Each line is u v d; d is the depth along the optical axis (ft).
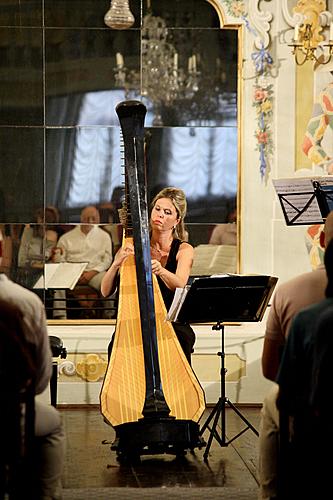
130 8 30.91
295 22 30.60
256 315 23.34
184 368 23.43
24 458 16.20
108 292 25.09
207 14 30.99
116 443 22.70
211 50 31.04
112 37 30.99
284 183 24.61
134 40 31.04
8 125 30.91
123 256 24.67
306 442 15.57
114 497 20.29
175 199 26.08
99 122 31.17
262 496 18.10
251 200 31.09
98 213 31.22
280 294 17.56
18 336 16.06
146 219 23.48
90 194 31.19
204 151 31.22
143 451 22.52
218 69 31.09
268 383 29.81
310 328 15.26
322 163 30.89
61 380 29.66
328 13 30.58
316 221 24.93
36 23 30.78
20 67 30.83
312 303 17.20
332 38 29.89
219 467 22.62
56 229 31.12
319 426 15.35
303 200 24.66
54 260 31.12
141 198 23.53
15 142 30.94
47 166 31.07
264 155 30.94
